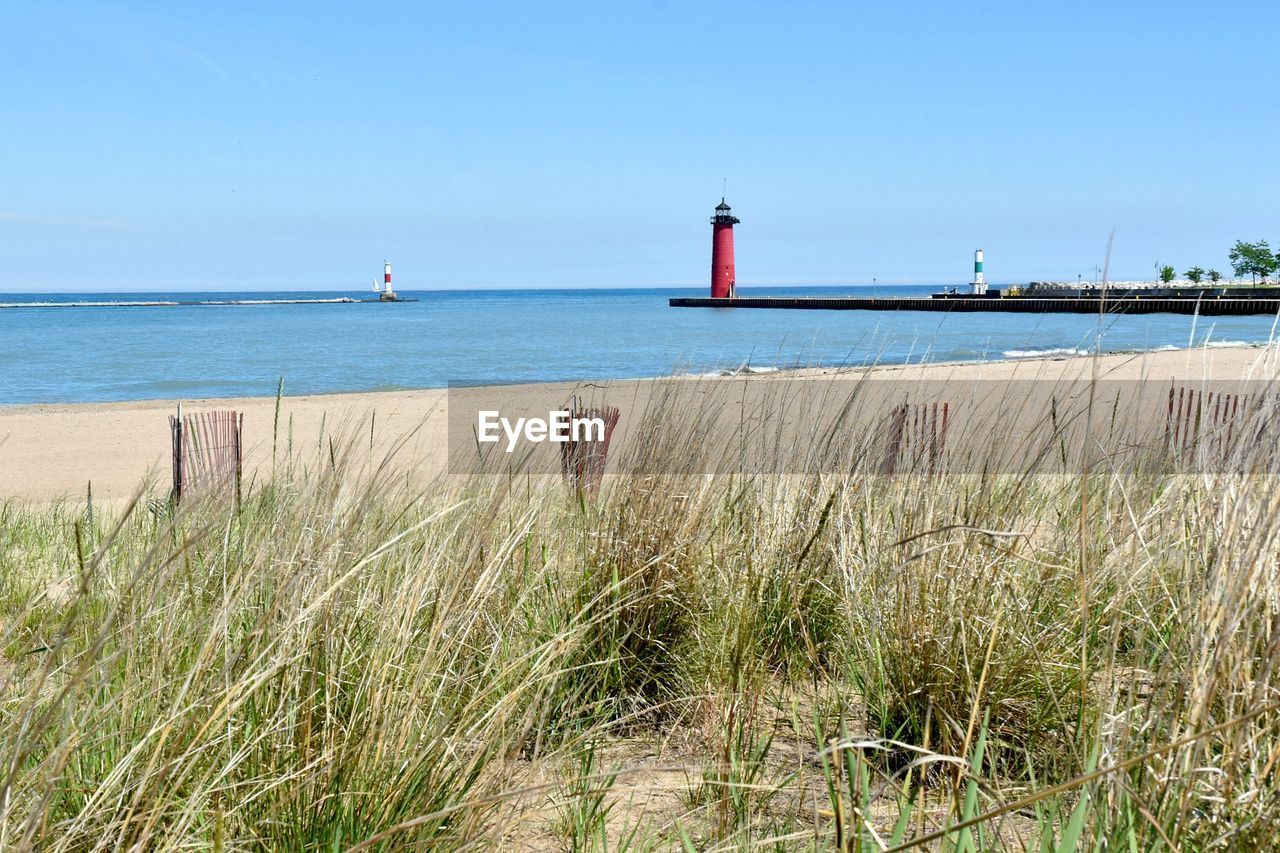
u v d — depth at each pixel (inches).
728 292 3816.4
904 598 116.6
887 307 3358.8
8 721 73.2
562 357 1696.6
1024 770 100.6
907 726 110.8
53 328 3046.3
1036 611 114.9
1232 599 73.5
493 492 137.3
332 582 91.5
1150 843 67.9
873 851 66.6
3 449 682.8
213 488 116.0
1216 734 75.4
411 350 1962.4
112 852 68.7
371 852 73.6
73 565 183.0
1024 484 130.4
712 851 79.9
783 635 136.5
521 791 69.9
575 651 117.6
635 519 134.6
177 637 91.1
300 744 80.9
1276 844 64.9
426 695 90.4
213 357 1813.5
